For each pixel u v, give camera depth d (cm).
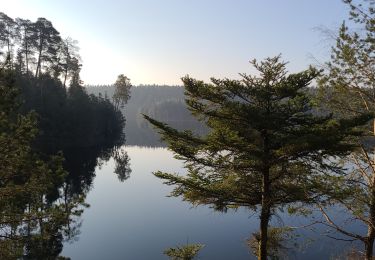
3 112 951
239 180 1102
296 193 1041
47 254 1545
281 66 1070
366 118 994
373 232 1120
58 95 6762
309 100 1046
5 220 932
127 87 10731
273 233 1282
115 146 8162
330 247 1748
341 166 1128
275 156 1051
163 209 2986
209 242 2198
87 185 3888
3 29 6056
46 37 6494
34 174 973
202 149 1120
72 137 6794
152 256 2008
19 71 5975
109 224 2561
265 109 1085
